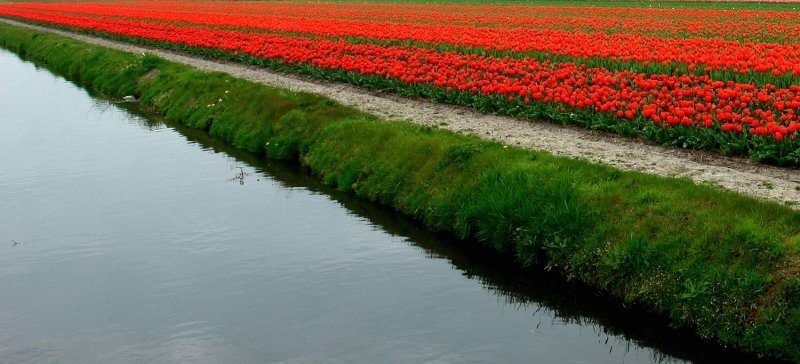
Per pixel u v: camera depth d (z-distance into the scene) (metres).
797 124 16.53
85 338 11.51
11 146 25.52
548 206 14.44
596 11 60.28
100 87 38.97
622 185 14.50
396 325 11.71
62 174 21.83
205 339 11.33
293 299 12.75
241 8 82.31
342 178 19.98
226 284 13.48
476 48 31.38
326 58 32.62
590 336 11.59
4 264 14.85
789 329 10.39
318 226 16.78
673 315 11.67
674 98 20.62
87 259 15.02
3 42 68.19
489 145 18.06
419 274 13.91
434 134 19.94
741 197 13.23
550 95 21.75
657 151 18.34
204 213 17.86
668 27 43.84
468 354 10.79
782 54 26.27
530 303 12.77
